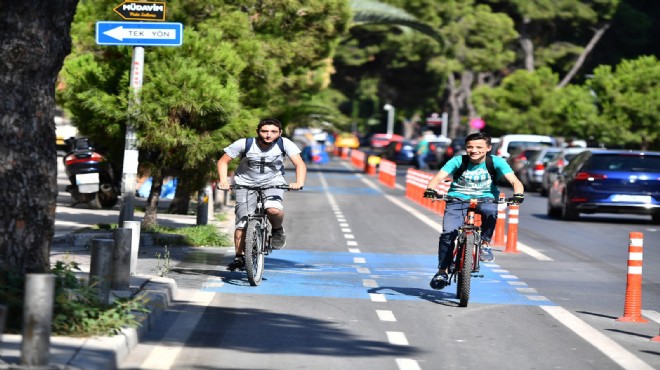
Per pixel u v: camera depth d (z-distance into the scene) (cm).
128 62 4719
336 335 2655
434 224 6525
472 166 3281
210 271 3822
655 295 3684
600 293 3644
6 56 2353
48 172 2409
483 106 17512
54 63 2406
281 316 2909
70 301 2344
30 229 2381
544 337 2744
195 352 2369
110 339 2252
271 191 3534
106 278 2592
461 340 2658
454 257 3266
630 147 13900
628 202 7088
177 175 4884
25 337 1903
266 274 3822
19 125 2369
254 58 6444
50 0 2378
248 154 3522
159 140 4534
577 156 7538
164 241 4719
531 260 4662
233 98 4644
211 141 4644
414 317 2983
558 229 6562
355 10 10219
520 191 3238
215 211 6831
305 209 7631
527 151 12231
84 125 4816
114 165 5075
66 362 1994
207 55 4784
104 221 5562
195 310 2944
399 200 9044
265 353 2394
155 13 4156
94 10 5884
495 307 3225
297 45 7325
